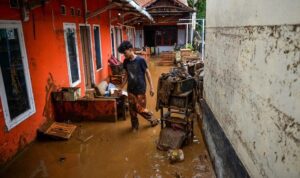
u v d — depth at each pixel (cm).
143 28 2411
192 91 454
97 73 890
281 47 147
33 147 448
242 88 229
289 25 136
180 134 433
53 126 507
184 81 432
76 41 679
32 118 461
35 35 469
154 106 697
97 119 572
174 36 2419
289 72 137
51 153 427
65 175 361
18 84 422
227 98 290
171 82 429
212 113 391
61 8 584
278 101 151
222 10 321
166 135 440
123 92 646
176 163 387
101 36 956
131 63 479
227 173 280
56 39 558
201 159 399
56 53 559
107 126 546
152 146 447
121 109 598
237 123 246
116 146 450
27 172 369
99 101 557
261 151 180
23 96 438
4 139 380
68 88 559
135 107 502
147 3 1720
